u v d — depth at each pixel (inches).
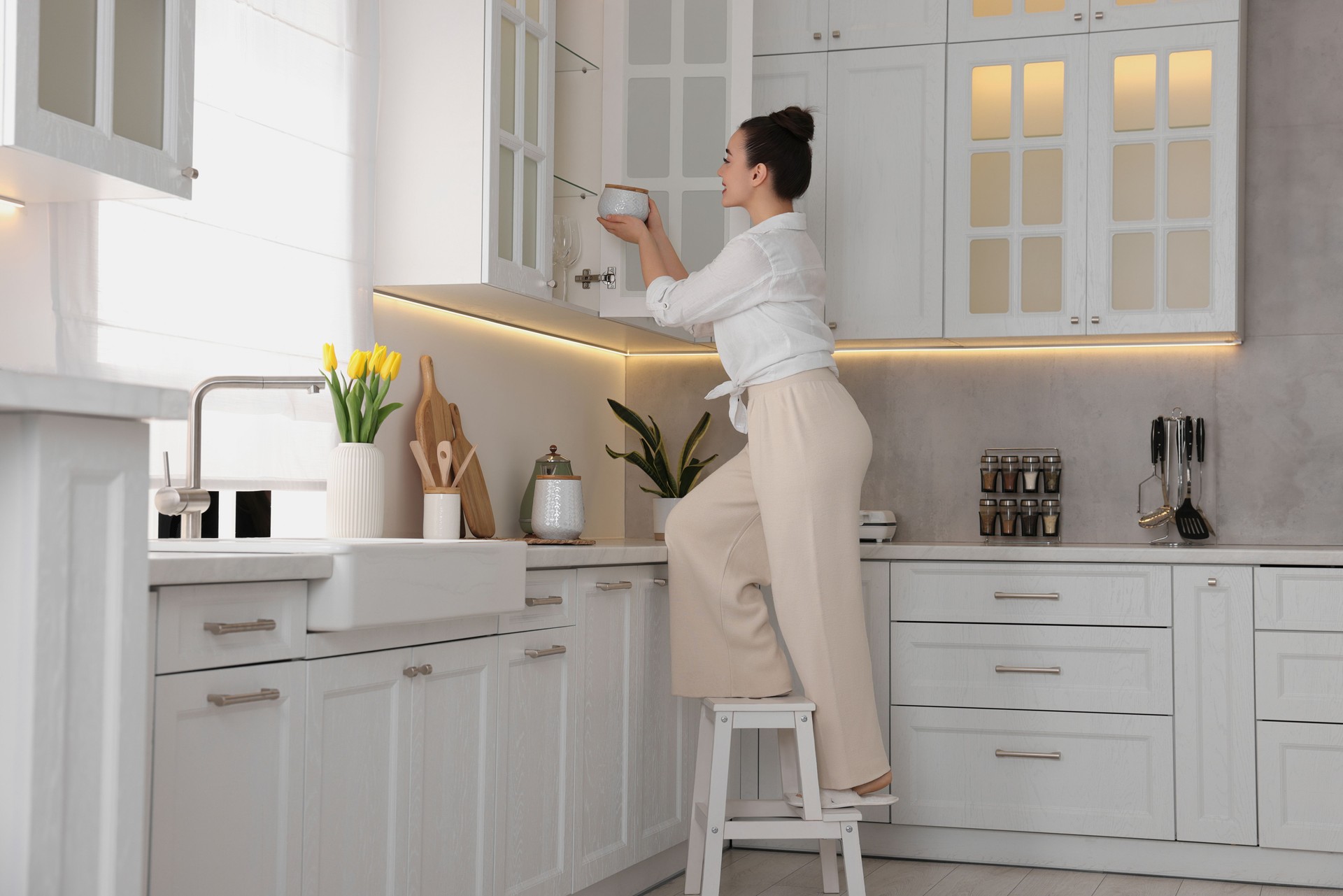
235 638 68.0
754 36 159.5
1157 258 147.0
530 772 100.2
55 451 46.1
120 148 73.7
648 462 155.7
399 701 82.4
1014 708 137.4
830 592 114.0
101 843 48.3
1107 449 157.2
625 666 117.6
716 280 115.6
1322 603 129.2
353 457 101.0
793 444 113.7
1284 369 152.5
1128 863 135.3
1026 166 151.6
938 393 162.4
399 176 115.1
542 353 149.0
